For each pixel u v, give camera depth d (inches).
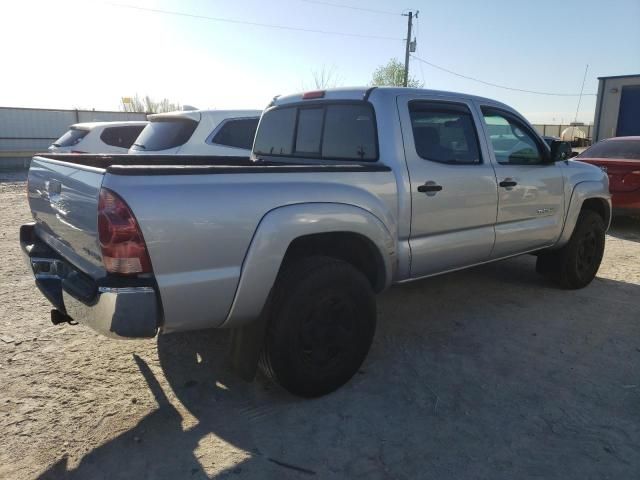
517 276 240.1
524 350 161.6
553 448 113.3
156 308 105.3
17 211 409.7
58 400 130.2
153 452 111.3
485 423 122.6
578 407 129.3
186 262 107.3
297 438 116.6
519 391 136.9
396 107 150.5
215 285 111.4
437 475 105.0
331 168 131.3
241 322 120.3
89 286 110.3
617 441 115.6
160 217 103.3
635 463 108.3
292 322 123.2
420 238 153.9
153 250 103.3
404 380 142.3
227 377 143.2
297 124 177.9
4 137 931.3
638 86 884.6
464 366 150.7
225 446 113.7
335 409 128.2
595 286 226.8
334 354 133.0
